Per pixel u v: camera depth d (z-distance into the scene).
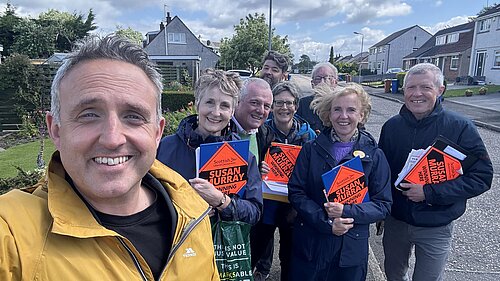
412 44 61.72
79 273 1.01
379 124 13.47
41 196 1.10
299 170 2.58
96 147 1.06
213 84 2.25
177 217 1.31
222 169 2.20
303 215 2.45
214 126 2.27
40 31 38.12
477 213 5.21
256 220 2.28
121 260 1.12
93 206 1.17
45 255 0.98
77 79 1.05
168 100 15.40
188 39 47.78
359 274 2.46
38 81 12.05
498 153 8.75
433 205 2.55
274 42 35.41
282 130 3.20
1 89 11.85
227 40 38.47
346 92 2.45
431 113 2.57
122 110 1.08
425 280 2.68
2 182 3.38
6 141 10.83
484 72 32.09
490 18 31.08
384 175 2.49
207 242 1.39
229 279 2.07
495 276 3.55
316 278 2.51
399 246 2.84
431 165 2.52
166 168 1.52
